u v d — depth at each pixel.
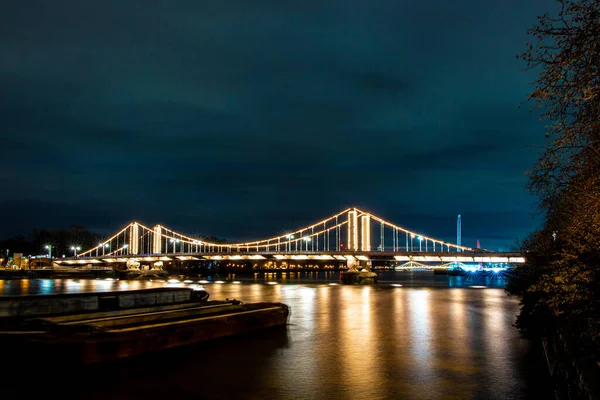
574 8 7.85
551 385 16.95
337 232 127.69
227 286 88.00
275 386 17.48
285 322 30.59
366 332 28.98
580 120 8.74
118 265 169.25
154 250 171.25
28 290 77.56
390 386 17.53
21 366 17.94
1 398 15.80
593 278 10.98
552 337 18.19
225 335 25.67
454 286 90.62
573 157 9.84
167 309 26.36
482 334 28.38
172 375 18.59
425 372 19.42
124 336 19.94
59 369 18.08
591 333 10.73
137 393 16.52
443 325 32.34
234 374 18.95
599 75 7.90
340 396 16.42
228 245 148.38
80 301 23.06
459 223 156.88
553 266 14.37
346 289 77.75
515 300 54.00
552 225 15.84
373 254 109.31
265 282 111.12
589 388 8.56
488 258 95.19
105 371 18.91
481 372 19.39
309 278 149.50
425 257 103.00
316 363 20.83
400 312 40.69
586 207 11.10
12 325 19.39
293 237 135.25
